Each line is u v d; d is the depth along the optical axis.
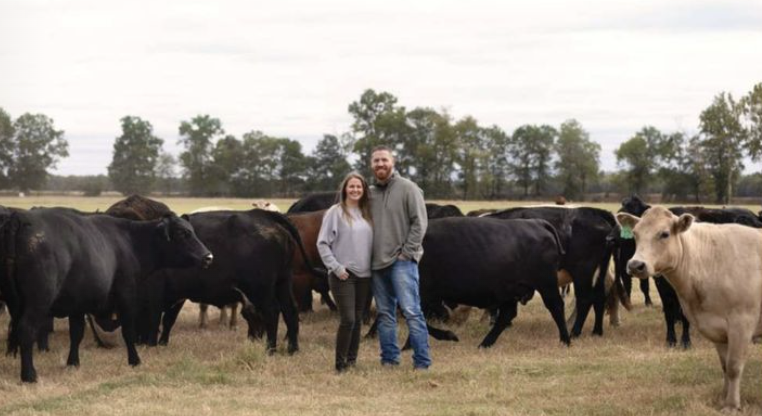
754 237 8.10
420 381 9.33
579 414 7.98
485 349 11.47
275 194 116.56
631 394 8.70
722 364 8.30
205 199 97.44
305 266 13.28
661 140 98.56
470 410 8.05
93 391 8.89
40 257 9.06
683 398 8.38
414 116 93.69
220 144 117.50
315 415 7.94
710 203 87.75
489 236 11.26
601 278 12.81
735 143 85.56
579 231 12.79
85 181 137.62
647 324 13.96
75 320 10.38
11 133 125.50
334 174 111.00
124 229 10.63
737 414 7.87
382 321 10.13
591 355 11.02
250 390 9.02
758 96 84.00
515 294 11.42
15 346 11.06
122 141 134.00
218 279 11.19
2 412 8.01
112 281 10.23
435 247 11.23
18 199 88.38
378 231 9.80
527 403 8.38
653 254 8.00
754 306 7.96
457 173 95.81
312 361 10.55
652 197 99.75
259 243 11.11
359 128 95.69
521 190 110.62
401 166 94.62
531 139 108.44
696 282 8.09
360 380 9.41
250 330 12.31
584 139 106.25
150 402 8.44
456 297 11.34
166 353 11.37
